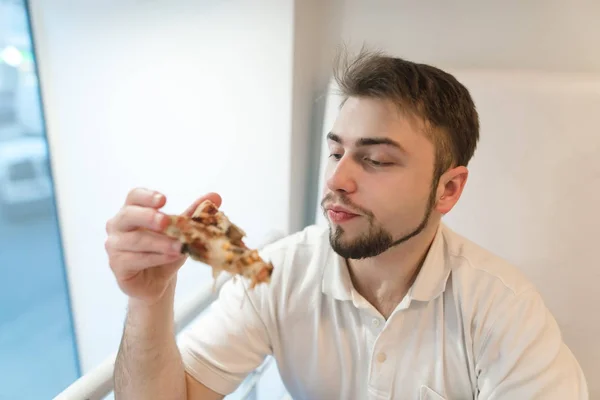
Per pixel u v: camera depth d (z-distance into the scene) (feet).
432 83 1.90
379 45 3.26
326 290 2.17
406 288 2.12
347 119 1.91
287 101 3.19
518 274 2.15
